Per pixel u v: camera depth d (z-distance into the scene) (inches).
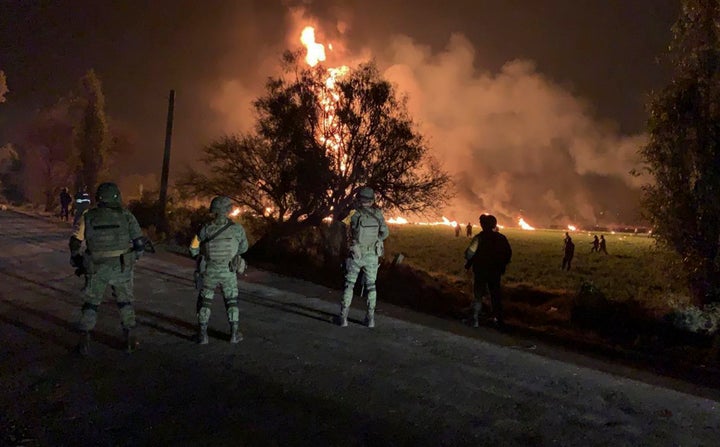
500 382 281.6
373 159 811.4
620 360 359.3
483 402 251.9
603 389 284.4
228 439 199.0
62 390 236.2
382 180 805.9
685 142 476.1
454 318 457.4
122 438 196.2
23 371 256.2
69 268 550.0
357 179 808.3
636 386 295.6
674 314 459.8
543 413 244.5
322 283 560.4
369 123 810.8
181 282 500.1
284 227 813.9
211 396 237.0
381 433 212.2
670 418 251.1
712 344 422.6
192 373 263.1
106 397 230.8
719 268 465.4
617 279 966.4
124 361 275.0
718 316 447.2
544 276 1016.2
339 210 815.1
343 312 373.7
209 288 310.2
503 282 927.0
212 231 309.1
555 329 468.4
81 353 279.1
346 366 287.3
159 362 275.7
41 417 210.2
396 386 263.7
